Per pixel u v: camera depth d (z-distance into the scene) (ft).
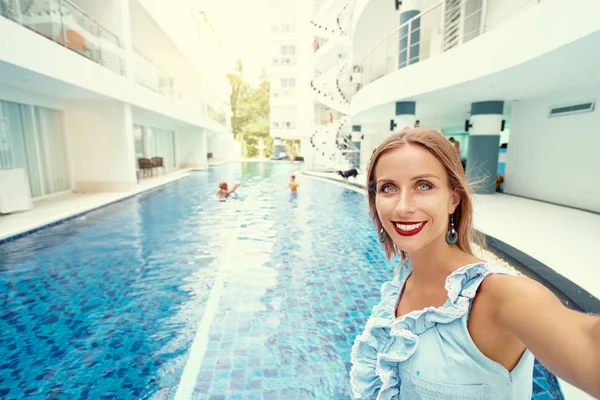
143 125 53.83
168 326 10.91
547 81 21.94
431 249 2.70
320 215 27.43
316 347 9.78
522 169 29.91
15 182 24.52
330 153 60.29
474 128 30.68
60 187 33.88
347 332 10.54
